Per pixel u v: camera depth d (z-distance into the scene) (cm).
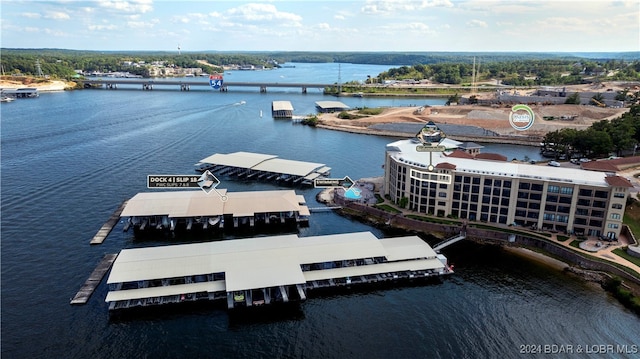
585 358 9831
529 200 15625
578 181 15075
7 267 12950
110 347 9850
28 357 9462
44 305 11238
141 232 15838
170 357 9644
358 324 10906
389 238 14775
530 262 14025
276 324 10844
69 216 16788
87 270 12988
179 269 11950
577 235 15200
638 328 10825
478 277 13138
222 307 11412
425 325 10875
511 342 10312
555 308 11619
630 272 12775
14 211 17050
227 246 13238
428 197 16900
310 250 13162
